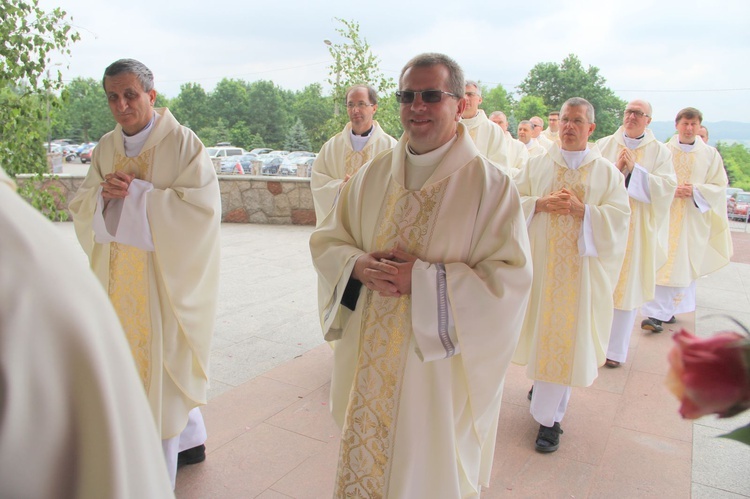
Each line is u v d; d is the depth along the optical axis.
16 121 3.82
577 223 3.44
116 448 0.62
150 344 2.84
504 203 2.15
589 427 3.67
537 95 55.59
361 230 2.38
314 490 2.91
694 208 5.78
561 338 3.43
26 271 0.58
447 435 2.13
